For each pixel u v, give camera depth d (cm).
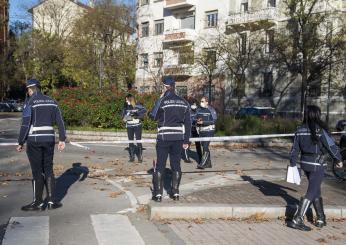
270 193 871
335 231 667
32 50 5156
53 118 738
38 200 744
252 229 664
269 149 1898
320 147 659
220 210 714
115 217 710
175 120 758
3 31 5519
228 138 1155
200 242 596
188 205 716
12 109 5756
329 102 3466
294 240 617
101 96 2230
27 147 731
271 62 3644
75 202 805
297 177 669
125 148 1705
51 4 5381
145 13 4984
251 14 3834
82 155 1464
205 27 4394
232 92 4088
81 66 4219
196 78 4322
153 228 658
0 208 756
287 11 3588
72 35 4612
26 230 631
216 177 1084
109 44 4194
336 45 3105
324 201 819
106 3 4231
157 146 764
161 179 761
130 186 956
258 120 2181
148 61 4900
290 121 2203
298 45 3147
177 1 4547
